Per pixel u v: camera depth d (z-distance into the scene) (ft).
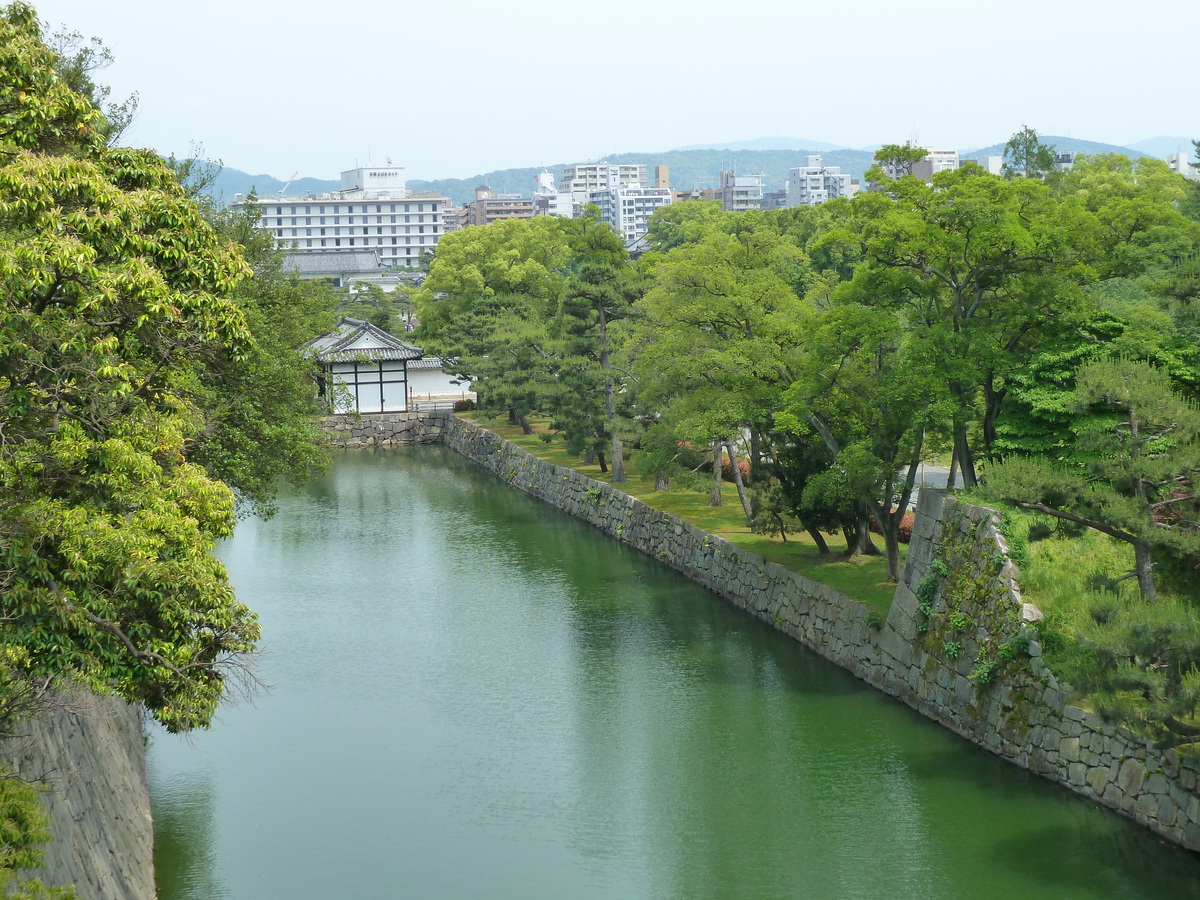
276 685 109.09
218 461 94.63
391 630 126.31
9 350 45.55
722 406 119.55
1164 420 71.92
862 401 110.01
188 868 74.13
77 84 91.40
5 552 45.96
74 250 45.98
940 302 101.45
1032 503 73.72
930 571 97.25
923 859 73.36
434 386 316.19
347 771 89.61
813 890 70.54
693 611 129.90
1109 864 71.20
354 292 441.68
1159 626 63.93
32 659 46.80
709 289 124.77
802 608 116.98
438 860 75.25
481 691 106.63
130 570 48.52
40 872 47.67
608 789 85.51
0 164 49.11
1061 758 81.05
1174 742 66.54
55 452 49.14
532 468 214.07
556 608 133.28
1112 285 111.96
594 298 181.16
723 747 91.97
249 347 53.52
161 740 96.63
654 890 70.95
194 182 122.52
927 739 91.35
